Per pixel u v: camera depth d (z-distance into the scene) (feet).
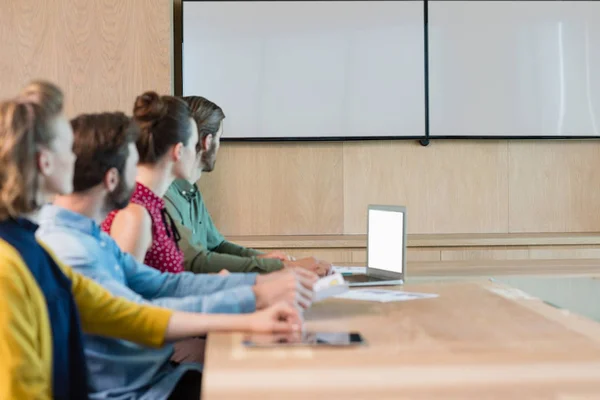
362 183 16.98
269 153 16.90
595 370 4.85
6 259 4.73
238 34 16.81
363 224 17.02
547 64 17.02
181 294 6.88
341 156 16.97
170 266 7.89
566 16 16.99
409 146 17.01
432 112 16.92
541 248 16.02
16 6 14.71
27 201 4.82
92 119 6.07
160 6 14.88
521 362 5.02
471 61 16.94
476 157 17.06
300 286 6.31
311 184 16.94
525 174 17.15
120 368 6.06
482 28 16.90
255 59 16.84
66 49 14.79
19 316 4.67
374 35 16.87
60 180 5.02
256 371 4.77
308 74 16.89
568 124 17.12
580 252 16.06
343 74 16.90
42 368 4.83
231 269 9.41
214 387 4.49
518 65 16.99
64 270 5.52
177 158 7.86
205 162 10.23
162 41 14.89
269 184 16.90
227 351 5.23
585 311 7.92
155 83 14.89
